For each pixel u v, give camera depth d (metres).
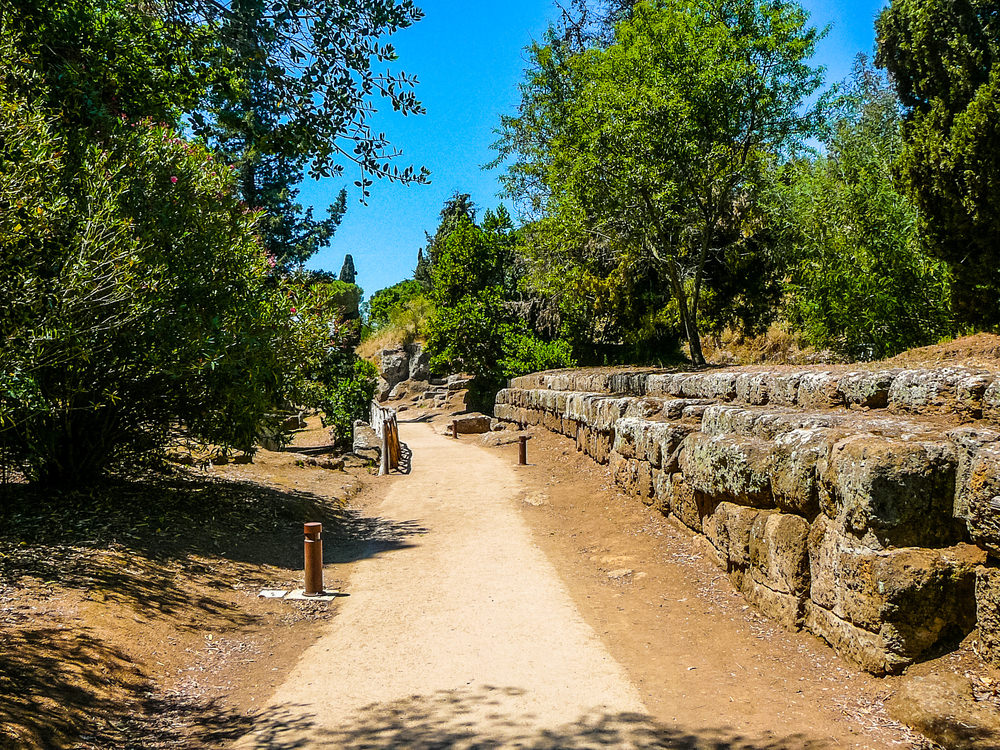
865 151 11.92
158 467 10.69
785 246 15.79
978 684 4.38
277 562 8.48
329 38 4.87
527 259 23.34
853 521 5.09
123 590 6.43
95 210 7.28
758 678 5.17
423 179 5.31
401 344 37.94
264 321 9.34
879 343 10.74
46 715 4.34
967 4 9.44
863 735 4.27
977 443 4.76
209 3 4.78
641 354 21.64
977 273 8.84
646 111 13.19
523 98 16.34
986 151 8.27
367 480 14.49
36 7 5.46
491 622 6.60
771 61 13.73
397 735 4.53
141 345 8.09
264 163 24.20
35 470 8.95
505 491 12.88
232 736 4.58
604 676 5.38
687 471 8.23
